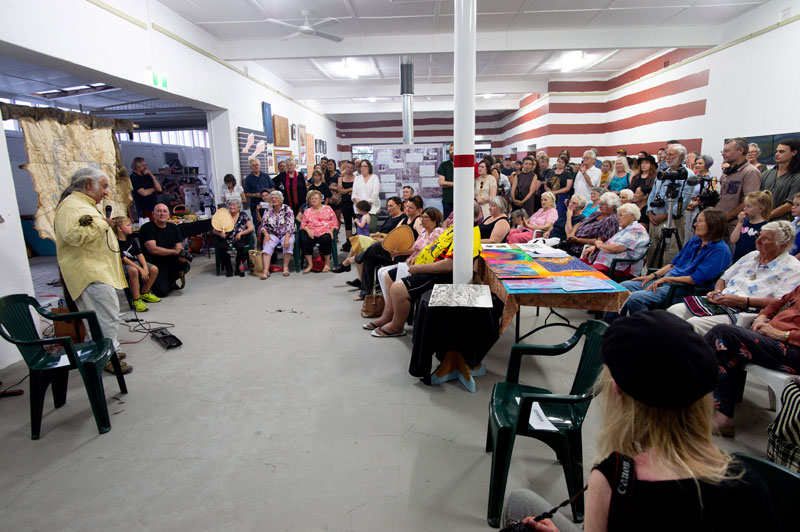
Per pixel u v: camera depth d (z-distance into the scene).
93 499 1.96
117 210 4.94
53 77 7.60
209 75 6.58
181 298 5.05
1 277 3.25
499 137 16.11
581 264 3.24
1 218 3.24
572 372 3.10
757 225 3.43
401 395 2.83
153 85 5.14
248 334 3.92
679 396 0.71
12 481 2.08
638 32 6.53
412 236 4.64
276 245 6.14
